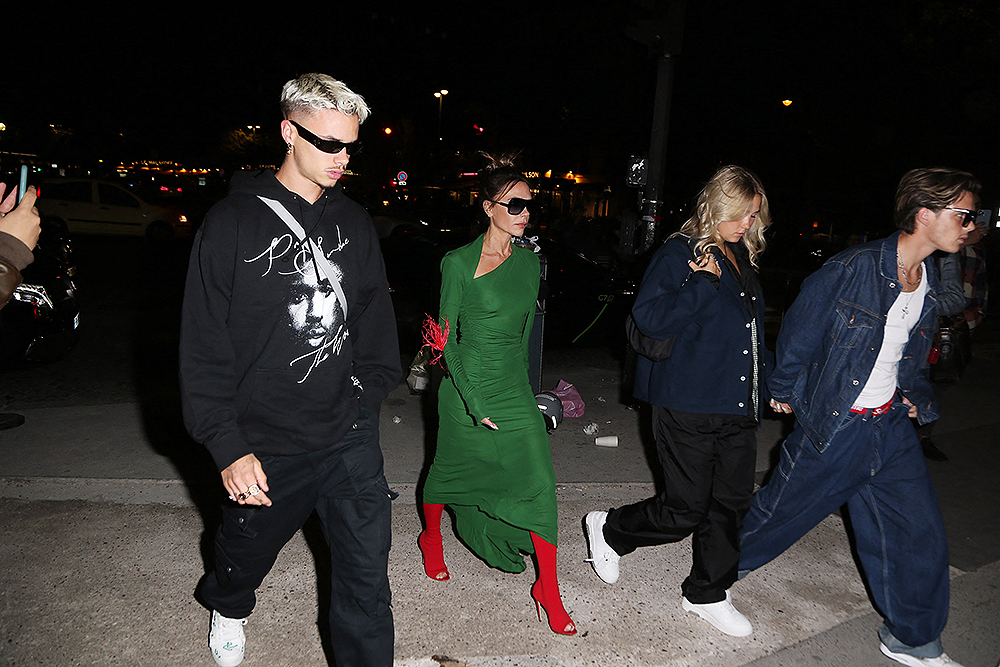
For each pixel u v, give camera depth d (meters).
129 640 3.01
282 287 2.25
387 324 2.56
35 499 4.31
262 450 2.31
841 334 2.87
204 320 2.18
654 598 3.50
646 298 3.00
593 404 6.84
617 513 3.43
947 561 2.93
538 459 3.25
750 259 3.15
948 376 5.27
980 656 3.20
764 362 3.13
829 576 3.80
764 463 5.54
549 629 3.21
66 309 6.45
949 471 5.48
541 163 27.11
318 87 2.22
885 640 3.12
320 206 2.35
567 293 8.88
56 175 21.00
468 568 3.71
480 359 3.29
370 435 2.50
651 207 10.48
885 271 2.82
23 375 7.27
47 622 3.11
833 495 3.04
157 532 3.95
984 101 18.89
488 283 3.25
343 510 2.43
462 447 3.34
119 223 20.34
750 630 3.23
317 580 3.50
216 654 2.84
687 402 3.03
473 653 3.03
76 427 5.62
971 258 5.30
